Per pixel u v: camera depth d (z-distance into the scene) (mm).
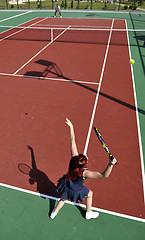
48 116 7070
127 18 23000
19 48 13648
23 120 6891
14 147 5824
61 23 20688
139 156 5523
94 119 6906
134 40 15156
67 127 6555
